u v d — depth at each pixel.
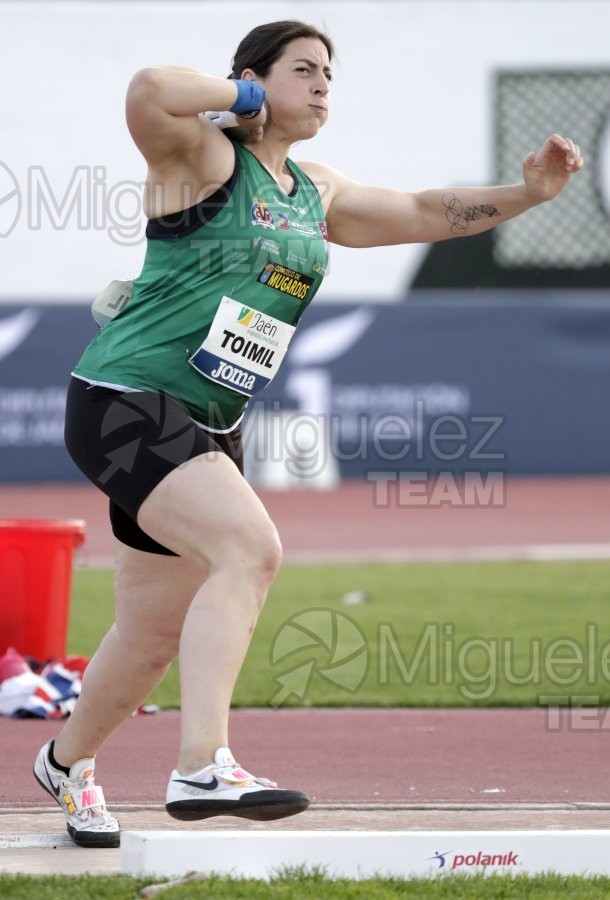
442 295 77.94
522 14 77.50
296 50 13.90
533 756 20.83
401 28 78.00
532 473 70.25
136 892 12.03
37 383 67.56
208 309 13.44
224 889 11.92
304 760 20.47
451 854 13.34
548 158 15.16
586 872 13.56
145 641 14.23
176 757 20.39
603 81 77.19
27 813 16.50
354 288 78.31
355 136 78.50
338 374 68.31
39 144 75.44
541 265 77.38
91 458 13.41
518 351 69.69
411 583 39.41
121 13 76.12
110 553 46.06
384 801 17.72
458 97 78.06
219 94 12.84
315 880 12.56
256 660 28.56
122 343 13.54
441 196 15.39
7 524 26.11
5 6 75.06
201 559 12.86
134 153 75.88
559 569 42.59
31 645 25.58
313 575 41.16
